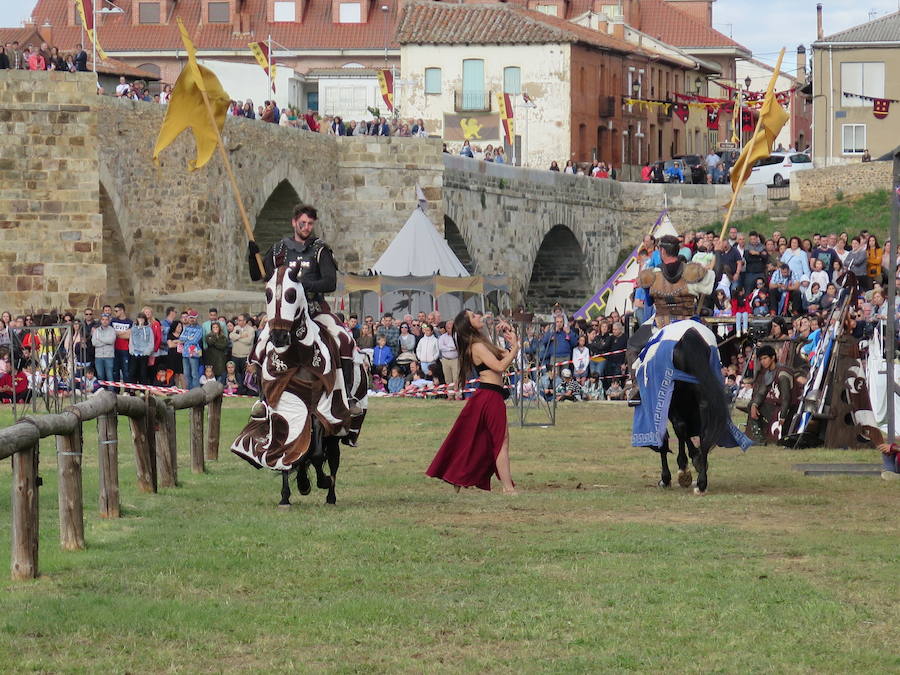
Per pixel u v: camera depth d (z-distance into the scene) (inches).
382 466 978.7
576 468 978.1
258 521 711.7
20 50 2297.0
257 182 2450.8
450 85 4274.1
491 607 526.6
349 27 5118.1
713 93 5487.2
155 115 2207.2
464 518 727.1
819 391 1085.8
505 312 2236.7
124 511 744.3
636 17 5492.1
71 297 2049.7
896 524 705.0
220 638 486.6
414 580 571.5
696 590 550.6
